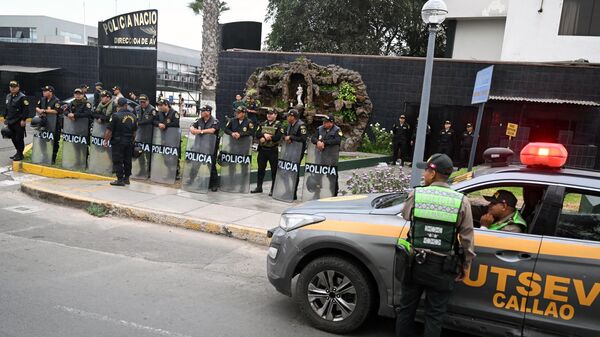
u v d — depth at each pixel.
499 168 4.12
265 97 16.56
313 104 15.98
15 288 4.63
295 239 4.21
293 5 26.86
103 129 10.02
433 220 3.31
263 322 4.24
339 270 4.03
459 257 3.33
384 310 3.92
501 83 15.11
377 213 4.07
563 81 14.60
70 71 21.83
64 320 4.02
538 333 3.49
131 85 19.48
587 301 3.35
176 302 4.55
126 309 4.32
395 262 3.75
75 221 7.35
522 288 3.51
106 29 19.55
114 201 8.05
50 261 5.49
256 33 19.30
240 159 9.31
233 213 7.77
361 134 15.84
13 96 10.74
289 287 4.29
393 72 16.03
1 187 9.28
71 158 10.43
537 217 3.65
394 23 27.22
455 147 15.37
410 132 15.30
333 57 16.53
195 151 9.18
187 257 5.98
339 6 25.80
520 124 15.02
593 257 3.37
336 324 4.07
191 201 8.42
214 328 4.05
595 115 14.48
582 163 14.55
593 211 3.57
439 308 3.39
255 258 6.14
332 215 4.20
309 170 8.71
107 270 5.31
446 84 15.56
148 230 7.11
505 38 18.02
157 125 9.71
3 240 6.18
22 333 3.75
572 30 17.09
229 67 17.83
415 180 7.07
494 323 3.61
